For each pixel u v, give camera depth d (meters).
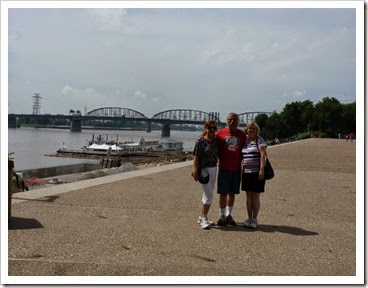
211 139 8.01
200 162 8.00
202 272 5.72
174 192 12.03
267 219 8.90
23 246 6.57
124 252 6.43
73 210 9.12
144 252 6.45
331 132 129.12
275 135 144.50
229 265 6.01
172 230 7.75
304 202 11.01
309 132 120.50
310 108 139.62
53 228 7.62
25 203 9.63
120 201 10.30
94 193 11.26
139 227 7.88
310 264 6.15
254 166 8.04
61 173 33.50
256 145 8.10
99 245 6.73
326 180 15.95
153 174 16.52
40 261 5.97
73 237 7.12
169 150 100.81
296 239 7.39
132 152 88.25
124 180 14.27
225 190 8.16
